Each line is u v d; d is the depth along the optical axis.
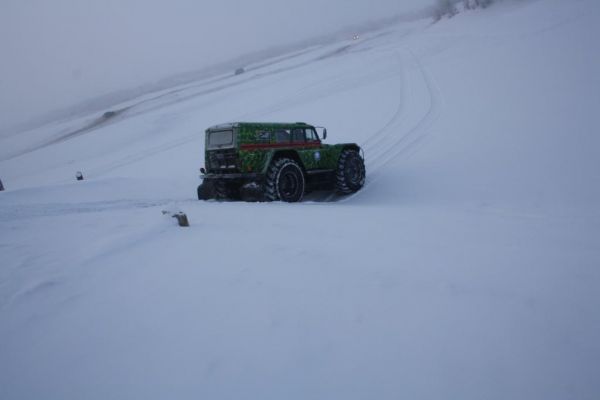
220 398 1.28
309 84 23.00
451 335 1.63
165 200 6.39
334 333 1.65
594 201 5.09
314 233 3.21
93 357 1.52
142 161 14.45
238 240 2.93
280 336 1.63
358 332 1.66
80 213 4.57
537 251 2.75
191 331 1.68
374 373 1.40
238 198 6.24
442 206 5.50
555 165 6.63
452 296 1.97
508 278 2.21
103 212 4.44
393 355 1.50
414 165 8.31
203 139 16.30
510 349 1.54
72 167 16.45
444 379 1.37
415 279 2.19
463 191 6.45
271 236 3.06
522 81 12.24
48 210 5.04
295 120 15.05
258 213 4.14
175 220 3.44
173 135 18.53
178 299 1.97
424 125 10.97
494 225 3.69
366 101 15.53
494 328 1.68
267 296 1.98
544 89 10.80
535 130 8.37
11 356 1.54
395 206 5.46
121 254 2.65
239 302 1.93
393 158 9.02
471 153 8.16
